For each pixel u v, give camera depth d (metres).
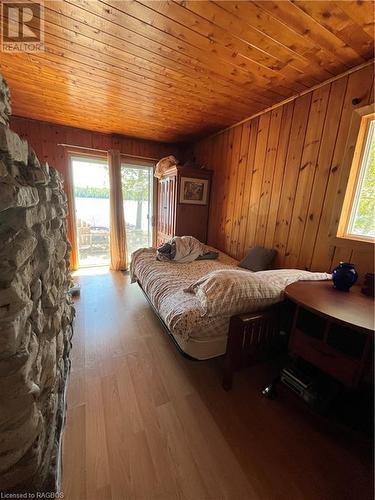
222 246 3.28
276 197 2.36
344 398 1.23
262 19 1.28
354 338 1.12
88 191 3.92
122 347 1.88
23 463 0.66
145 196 4.28
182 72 1.86
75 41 1.54
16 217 0.62
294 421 1.28
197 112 2.65
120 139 3.72
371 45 1.43
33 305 0.79
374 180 1.63
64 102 2.54
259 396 1.44
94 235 4.22
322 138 1.88
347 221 1.77
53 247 1.11
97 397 1.38
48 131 3.26
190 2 1.19
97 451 1.08
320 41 1.43
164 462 1.04
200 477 0.99
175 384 1.51
